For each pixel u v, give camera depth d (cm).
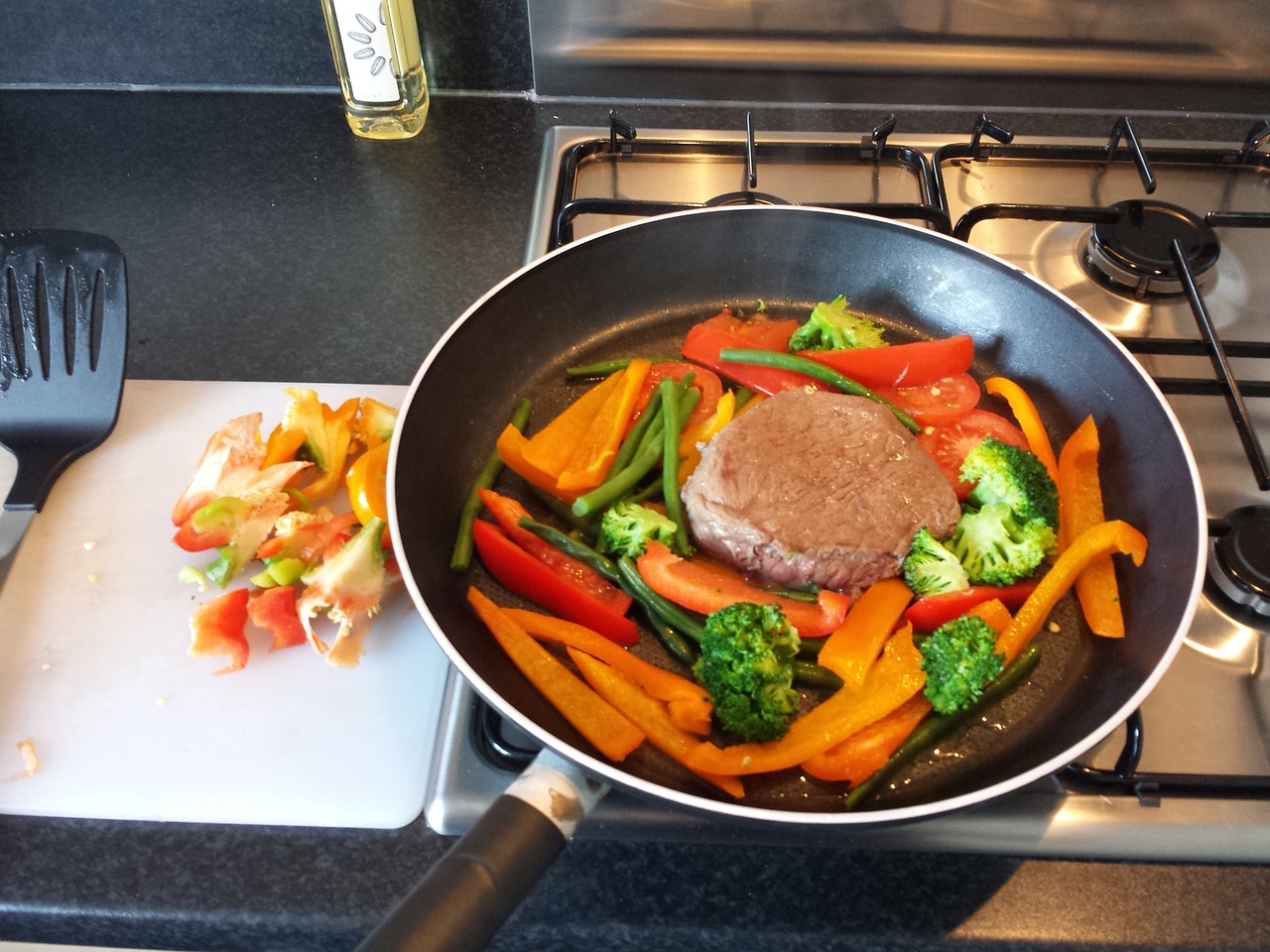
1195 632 102
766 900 86
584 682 100
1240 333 132
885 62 162
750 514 104
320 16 160
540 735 80
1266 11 152
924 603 102
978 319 127
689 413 119
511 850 75
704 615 101
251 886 88
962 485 110
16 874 89
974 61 162
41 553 111
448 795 91
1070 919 85
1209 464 117
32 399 121
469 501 111
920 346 120
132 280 143
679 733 93
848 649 97
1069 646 103
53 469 116
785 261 133
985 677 91
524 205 154
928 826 89
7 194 155
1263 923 84
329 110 169
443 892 72
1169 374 126
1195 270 133
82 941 91
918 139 159
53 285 124
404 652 103
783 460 107
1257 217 135
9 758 96
